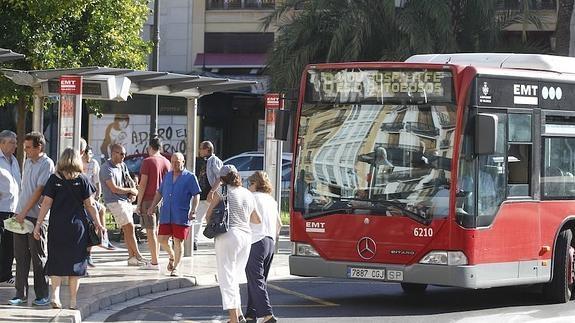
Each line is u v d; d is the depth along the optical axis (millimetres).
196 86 19469
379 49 35062
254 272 13016
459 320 14047
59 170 13125
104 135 40250
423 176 14352
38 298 13703
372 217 14578
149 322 13680
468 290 17641
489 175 14523
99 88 16453
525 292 17359
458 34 35562
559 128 15828
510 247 14828
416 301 16078
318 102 15195
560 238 15906
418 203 14328
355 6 34344
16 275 13805
